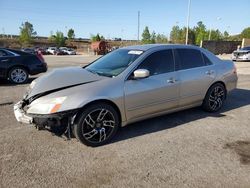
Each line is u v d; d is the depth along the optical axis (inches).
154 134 186.5
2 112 234.4
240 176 134.9
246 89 347.3
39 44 3390.7
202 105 231.9
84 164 145.3
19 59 387.2
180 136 183.8
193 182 129.5
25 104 170.9
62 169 139.9
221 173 137.6
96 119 165.8
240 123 211.0
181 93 205.5
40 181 129.0
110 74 181.5
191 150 163.0
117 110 174.9
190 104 217.5
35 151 159.2
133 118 183.2
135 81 178.9
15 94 310.2
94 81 171.0
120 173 136.9
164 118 219.6
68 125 161.8
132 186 126.1
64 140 174.7
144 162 148.0
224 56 1258.6
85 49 3006.9
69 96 157.2
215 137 183.0
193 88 213.5
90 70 195.3
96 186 125.9
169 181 130.2
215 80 229.6
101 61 208.7
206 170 140.3
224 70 237.8
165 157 153.9
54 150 160.9
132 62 184.7
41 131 188.5
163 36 2854.3
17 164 144.0
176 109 208.1
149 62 189.6
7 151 158.6
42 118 154.6
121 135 184.4
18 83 389.1
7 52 383.6
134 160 150.3
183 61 210.1
